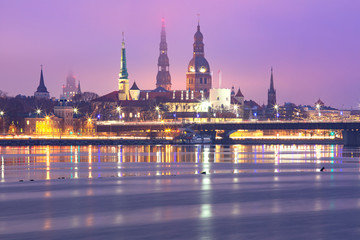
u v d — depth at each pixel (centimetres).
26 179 15512
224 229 9550
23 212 10788
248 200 12012
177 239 8988
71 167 19338
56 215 10525
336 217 10344
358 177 16000
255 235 9200
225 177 16088
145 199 12138
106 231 9406
